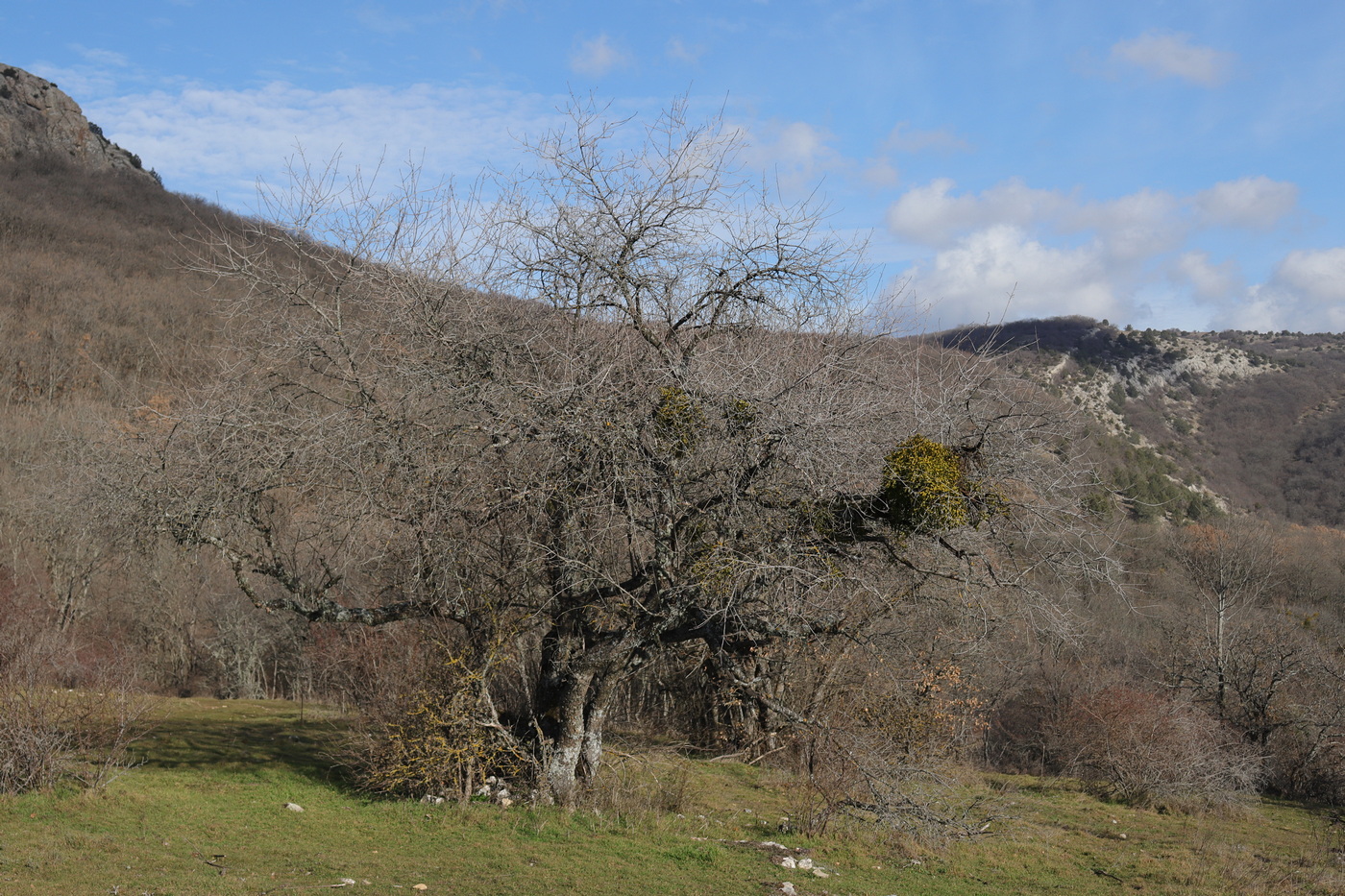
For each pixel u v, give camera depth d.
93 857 7.35
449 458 10.04
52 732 10.00
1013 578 9.72
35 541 29.36
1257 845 14.71
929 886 9.45
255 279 10.01
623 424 9.69
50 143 99.44
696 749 18.52
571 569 10.58
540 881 7.79
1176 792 18.34
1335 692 23.80
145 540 10.49
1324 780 22.52
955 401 9.91
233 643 32.81
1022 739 23.95
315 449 9.66
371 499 9.71
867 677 16.45
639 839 9.77
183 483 9.89
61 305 39.09
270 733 17.14
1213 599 28.02
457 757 10.59
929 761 15.73
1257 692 24.98
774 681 16.12
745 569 9.56
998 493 9.79
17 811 8.77
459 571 10.69
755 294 10.82
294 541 10.94
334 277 10.25
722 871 8.86
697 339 10.59
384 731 11.20
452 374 9.97
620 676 11.35
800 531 9.90
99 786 9.84
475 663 11.03
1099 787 19.20
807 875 9.19
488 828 9.60
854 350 10.56
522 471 10.05
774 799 13.81
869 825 11.68
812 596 10.43
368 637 12.71
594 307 10.62
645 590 10.91
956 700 17.33
